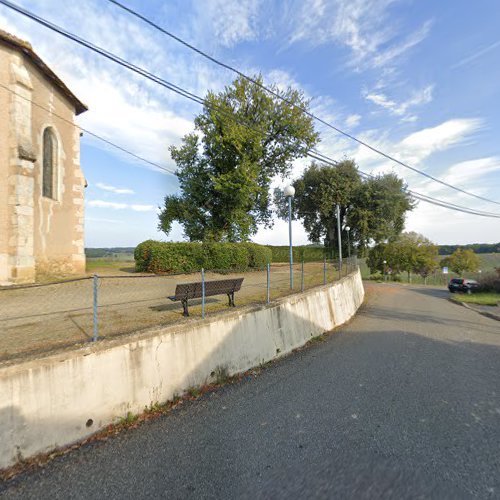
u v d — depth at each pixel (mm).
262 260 16734
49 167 11016
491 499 2357
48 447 3070
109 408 3566
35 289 8836
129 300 7562
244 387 4809
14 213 9180
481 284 24406
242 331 5656
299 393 4566
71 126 11867
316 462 2891
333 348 7180
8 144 9297
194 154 22312
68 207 11625
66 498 2484
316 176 33000
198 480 2674
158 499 2465
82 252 12094
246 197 20859
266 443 3238
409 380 5082
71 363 3328
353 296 13992
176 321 4777
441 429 3486
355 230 33438
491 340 8289
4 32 9023
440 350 7023
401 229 35781
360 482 2586
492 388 4750
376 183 31125
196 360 4664
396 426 3561
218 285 6227
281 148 23234
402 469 2754
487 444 3168
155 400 4023
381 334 8711
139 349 3957
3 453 2805
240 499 2436
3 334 4453
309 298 8438
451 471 2719
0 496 2506
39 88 10445
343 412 3936
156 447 3189
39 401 3066
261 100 21516
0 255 9070
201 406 4133
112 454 3078
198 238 22609
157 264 12992
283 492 2492
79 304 7016
